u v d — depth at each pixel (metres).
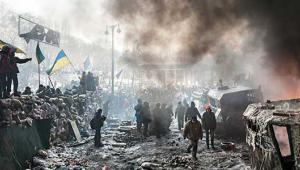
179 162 10.19
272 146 6.70
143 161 10.53
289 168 6.55
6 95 9.90
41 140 11.12
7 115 8.88
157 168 9.62
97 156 11.33
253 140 7.79
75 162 10.30
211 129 12.12
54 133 12.26
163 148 12.56
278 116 6.55
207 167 9.62
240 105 13.85
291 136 6.16
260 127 7.20
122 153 11.88
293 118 6.14
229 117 13.72
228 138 13.77
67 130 13.56
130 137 14.67
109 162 10.56
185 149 12.24
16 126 9.25
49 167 9.51
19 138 9.32
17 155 8.93
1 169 7.86
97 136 13.01
